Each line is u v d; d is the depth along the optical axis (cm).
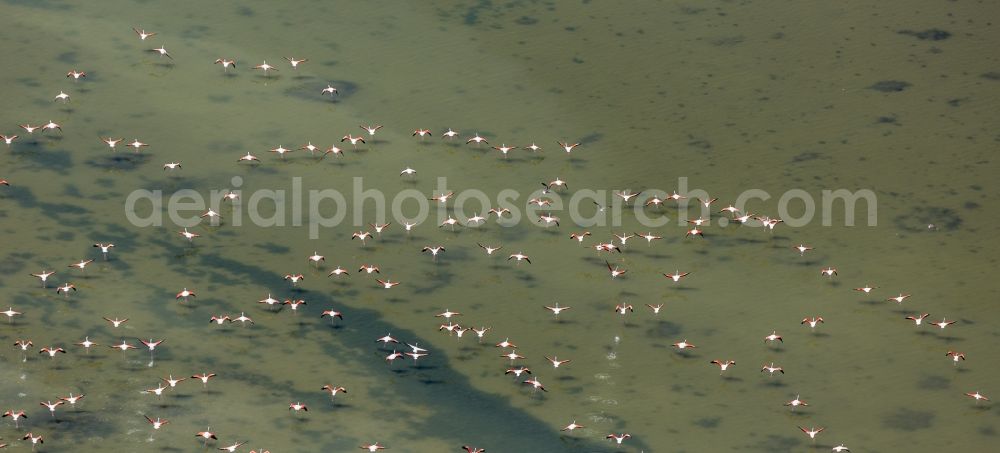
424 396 18462
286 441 17625
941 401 18650
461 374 18825
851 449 17875
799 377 18975
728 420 18275
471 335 19425
